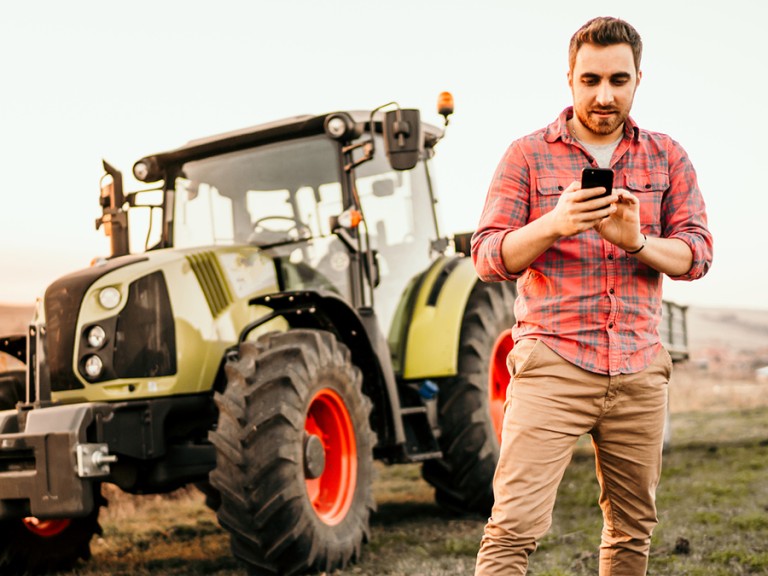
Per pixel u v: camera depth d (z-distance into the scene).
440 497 5.81
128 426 4.25
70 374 4.34
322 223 5.05
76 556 4.86
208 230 5.20
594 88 2.28
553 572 3.86
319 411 4.52
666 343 8.58
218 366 4.59
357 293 5.02
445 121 4.55
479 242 2.41
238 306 4.74
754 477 6.16
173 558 4.89
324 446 4.56
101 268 4.48
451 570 4.16
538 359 2.37
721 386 20.28
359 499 4.58
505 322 5.97
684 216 2.42
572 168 2.41
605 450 2.46
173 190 5.30
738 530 4.58
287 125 5.09
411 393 5.44
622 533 2.56
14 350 4.93
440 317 5.43
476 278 5.73
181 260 4.59
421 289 5.62
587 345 2.34
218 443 4.07
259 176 5.18
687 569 3.87
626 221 2.18
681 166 2.45
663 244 2.28
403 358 5.43
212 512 6.45
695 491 5.73
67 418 4.01
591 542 4.56
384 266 5.47
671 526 4.74
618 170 2.41
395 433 4.95
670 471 6.66
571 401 2.35
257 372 4.18
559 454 2.38
